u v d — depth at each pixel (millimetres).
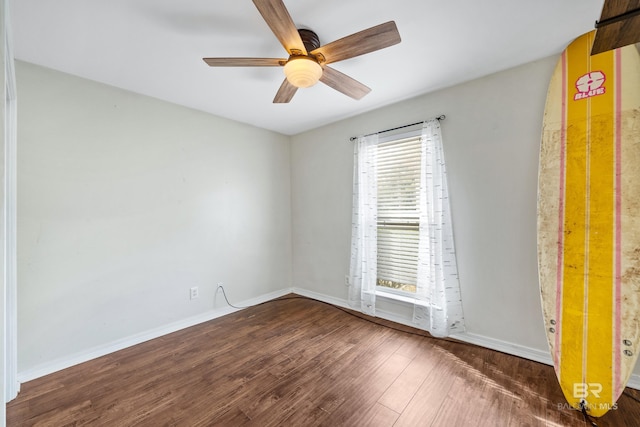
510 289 2225
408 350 2297
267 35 1768
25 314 1958
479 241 2371
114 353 2305
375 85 2467
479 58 2061
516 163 2188
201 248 2986
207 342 2486
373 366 2068
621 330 1586
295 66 1592
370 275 3018
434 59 2066
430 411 1605
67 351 2129
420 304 2668
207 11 1542
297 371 2018
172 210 2758
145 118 2582
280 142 3887
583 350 1675
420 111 2703
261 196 3617
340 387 1830
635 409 1602
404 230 2854
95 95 2297
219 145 3168
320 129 3621
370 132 3096
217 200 3141
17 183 1937
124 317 2428
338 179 3441
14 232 1766
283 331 2689
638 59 1673
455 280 2471
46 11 1506
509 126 2213
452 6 1529
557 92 1922
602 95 1757
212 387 1844
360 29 1712
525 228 2156
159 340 2535
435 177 2502
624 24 1014
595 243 1720
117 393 1793
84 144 2234
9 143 1744
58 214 2107
